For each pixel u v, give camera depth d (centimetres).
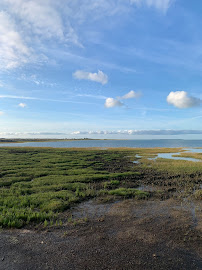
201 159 3716
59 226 815
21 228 792
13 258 570
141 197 1262
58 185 1536
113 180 1777
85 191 1400
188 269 528
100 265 540
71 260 563
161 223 846
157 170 2328
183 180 1805
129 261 559
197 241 682
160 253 602
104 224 838
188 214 962
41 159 3294
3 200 1141
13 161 2980
